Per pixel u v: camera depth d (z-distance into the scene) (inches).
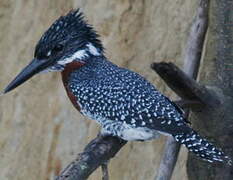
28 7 617.3
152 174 519.2
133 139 406.9
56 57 428.1
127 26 549.0
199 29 422.6
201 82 415.8
